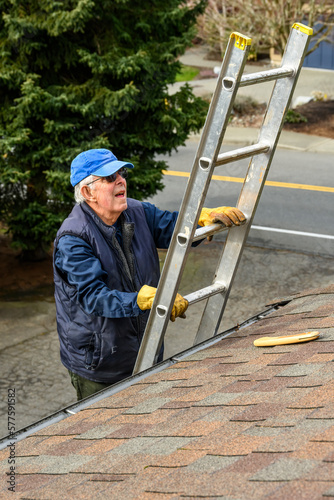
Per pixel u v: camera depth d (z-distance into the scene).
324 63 21.75
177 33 8.34
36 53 7.61
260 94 18.33
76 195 2.91
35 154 7.54
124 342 2.99
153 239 3.21
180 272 2.48
